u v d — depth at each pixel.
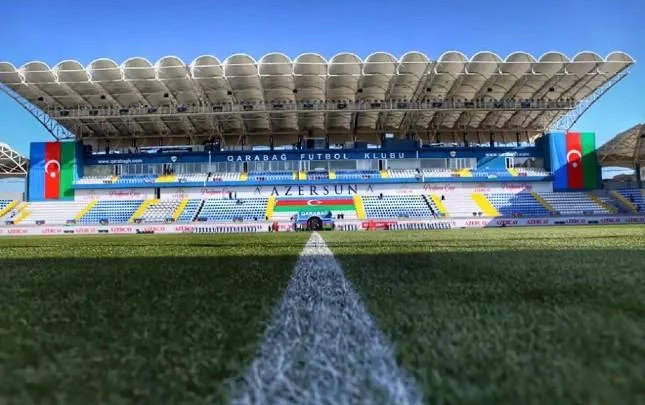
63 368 1.65
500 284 3.54
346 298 3.03
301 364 1.63
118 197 39.12
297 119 38.97
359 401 1.30
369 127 42.41
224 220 35.03
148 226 32.22
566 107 36.41
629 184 39.88
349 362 1.64
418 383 1.41
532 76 33.88
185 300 3.07
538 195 39.00
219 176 39.44
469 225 33.00
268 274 4.62
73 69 31.58
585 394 1.30
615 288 3.24
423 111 36.91
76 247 11.81
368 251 8.01
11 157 38.94
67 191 39.00
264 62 31.16
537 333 1.98
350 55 30.94
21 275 4.88
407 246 9.35
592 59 32.12
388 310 2.56
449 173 39.66
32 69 31.53
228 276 4.48
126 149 41.25
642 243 9.40
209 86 34.19
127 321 2.43
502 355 1.67
